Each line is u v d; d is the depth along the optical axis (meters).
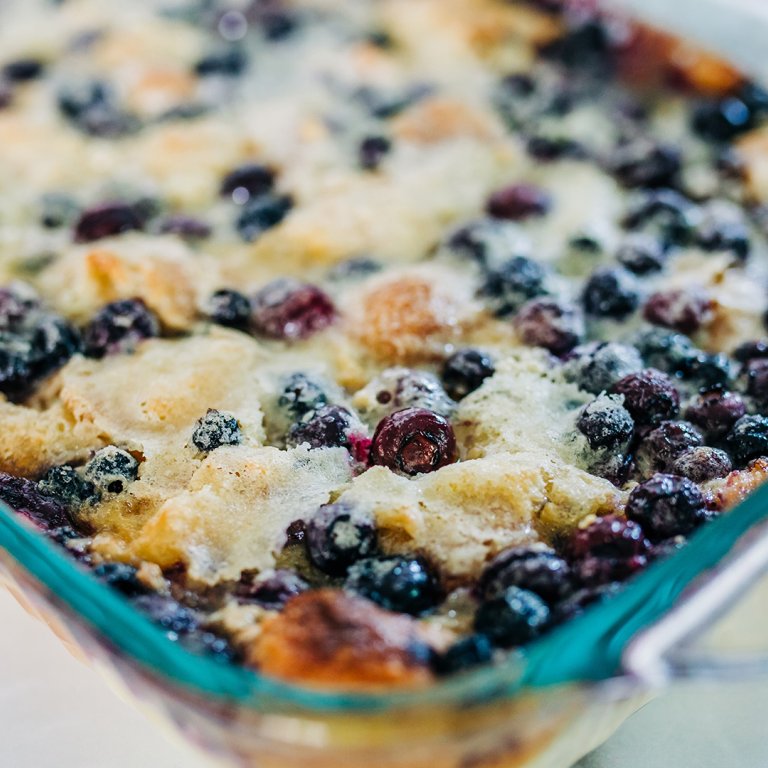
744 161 0.39
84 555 0.30
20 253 0.37
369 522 0.30
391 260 0.37
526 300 0.35
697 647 0.27
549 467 0.31
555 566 0.29
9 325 0.35
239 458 0.32
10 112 0.42
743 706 0.31
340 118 0.41
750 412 0.33
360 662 0.27
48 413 0.33
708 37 0.44
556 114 0.41
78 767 0.31
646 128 0.41
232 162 0.40
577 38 0.43
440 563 0.30
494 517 0.31
